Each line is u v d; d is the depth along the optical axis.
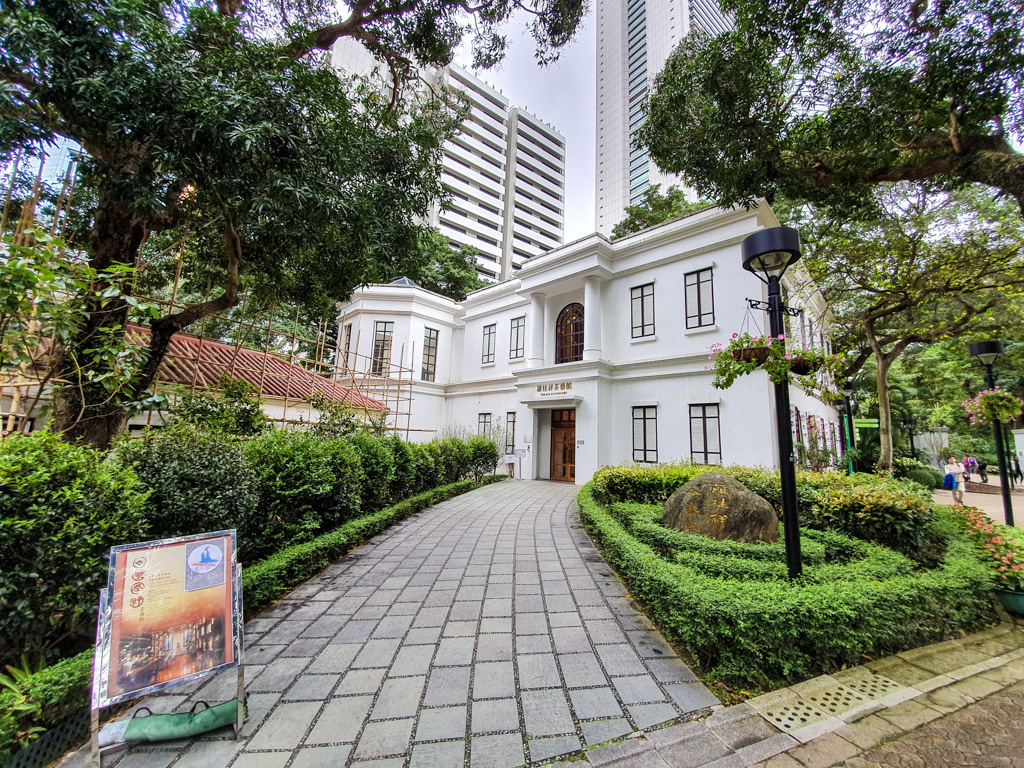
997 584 4.04
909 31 4.89
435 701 2.43
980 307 9.82
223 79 4.00
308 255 6.20
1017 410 6.35
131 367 4.10
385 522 6.59
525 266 14.61
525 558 5.21
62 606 2.38
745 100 5.93
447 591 4.12
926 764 2.03
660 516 5.82
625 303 12.82
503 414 16.28
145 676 2.04
